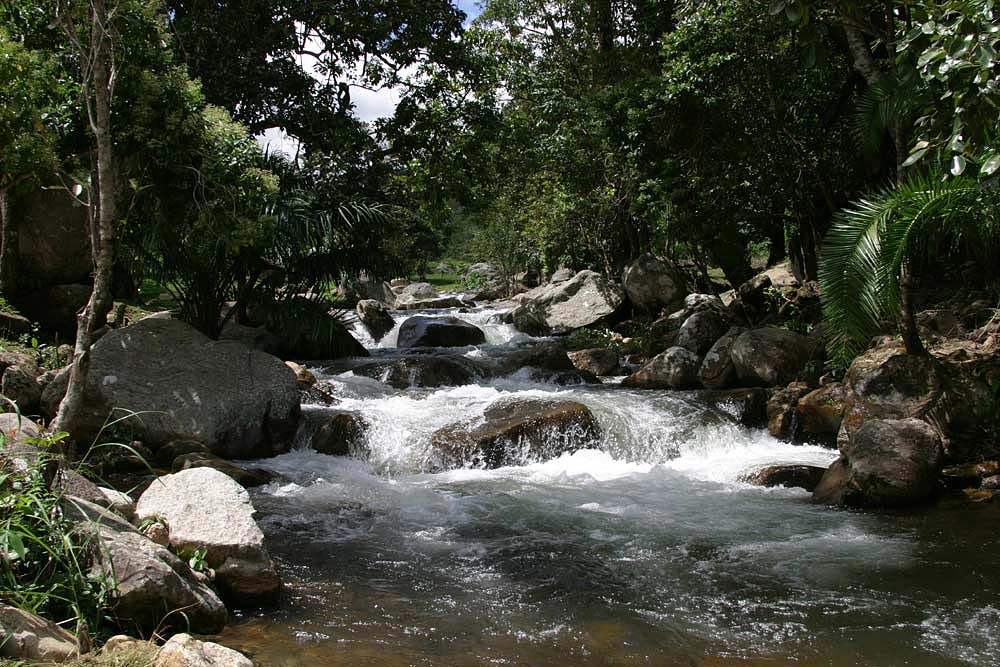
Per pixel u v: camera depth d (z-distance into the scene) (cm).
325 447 1057
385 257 1428
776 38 1532
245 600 545
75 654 389
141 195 1111
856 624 542
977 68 625
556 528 771
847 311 870
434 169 1792
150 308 1576
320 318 1399
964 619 550
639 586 614
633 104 1705
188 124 994
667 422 1156
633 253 2519
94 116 1004
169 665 385
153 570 472
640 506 855
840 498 859
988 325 1106
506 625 535
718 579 630
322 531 745
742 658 490
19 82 988
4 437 493
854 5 1018
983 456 944
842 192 1795
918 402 966
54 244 1333
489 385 1468
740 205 1745
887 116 993
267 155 1395
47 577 450
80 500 523
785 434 1164
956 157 660
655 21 2119
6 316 1209
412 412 1162
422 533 748
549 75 2314
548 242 2866
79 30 904
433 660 476
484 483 953
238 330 1580
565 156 2134
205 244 1172
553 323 2225
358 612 550
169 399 978
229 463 909
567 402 1136
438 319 2184
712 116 1603
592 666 475
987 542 718
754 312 1930
